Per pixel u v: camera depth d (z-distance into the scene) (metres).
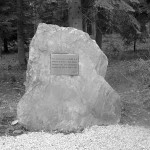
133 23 9.27
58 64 5.38
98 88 5.43
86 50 5.45
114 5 7.39
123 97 7.28
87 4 8.80
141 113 6.21
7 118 5.83
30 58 5.40
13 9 11.24
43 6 10.16
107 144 4.64
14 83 8.98
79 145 4.62
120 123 5.61
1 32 11.70
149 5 10.79
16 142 4.72
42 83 5.35
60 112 5.33
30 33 13.48
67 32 5.43
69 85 5.37
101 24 10.88
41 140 4.79
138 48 15.27
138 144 4.64
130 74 9.33
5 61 14.98
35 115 5.31
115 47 14.45
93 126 5.33
